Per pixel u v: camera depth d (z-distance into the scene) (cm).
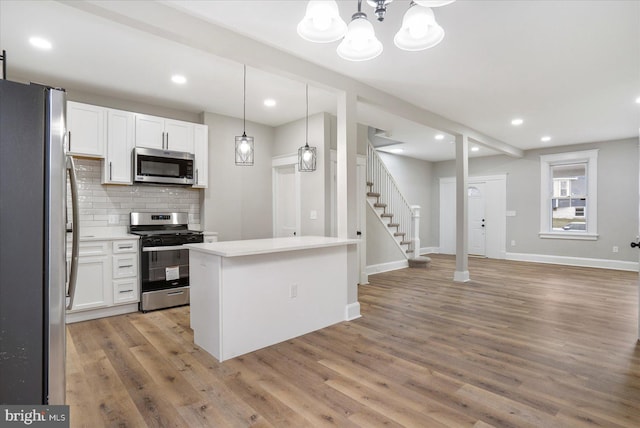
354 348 279
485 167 816
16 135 118
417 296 447
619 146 640
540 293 461
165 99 418
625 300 424
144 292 377
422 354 266
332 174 480
